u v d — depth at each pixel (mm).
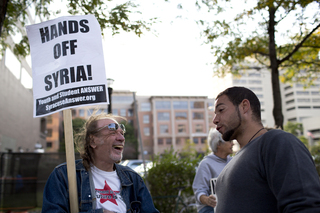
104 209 1956
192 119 68750
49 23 2307
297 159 1335
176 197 5449
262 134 1635
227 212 1560
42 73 2260
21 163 8828
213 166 3174
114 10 4508
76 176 2064
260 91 92062
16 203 8523
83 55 2223
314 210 1198
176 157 6016
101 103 2156
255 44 7359
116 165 2287
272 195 1450
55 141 53094
